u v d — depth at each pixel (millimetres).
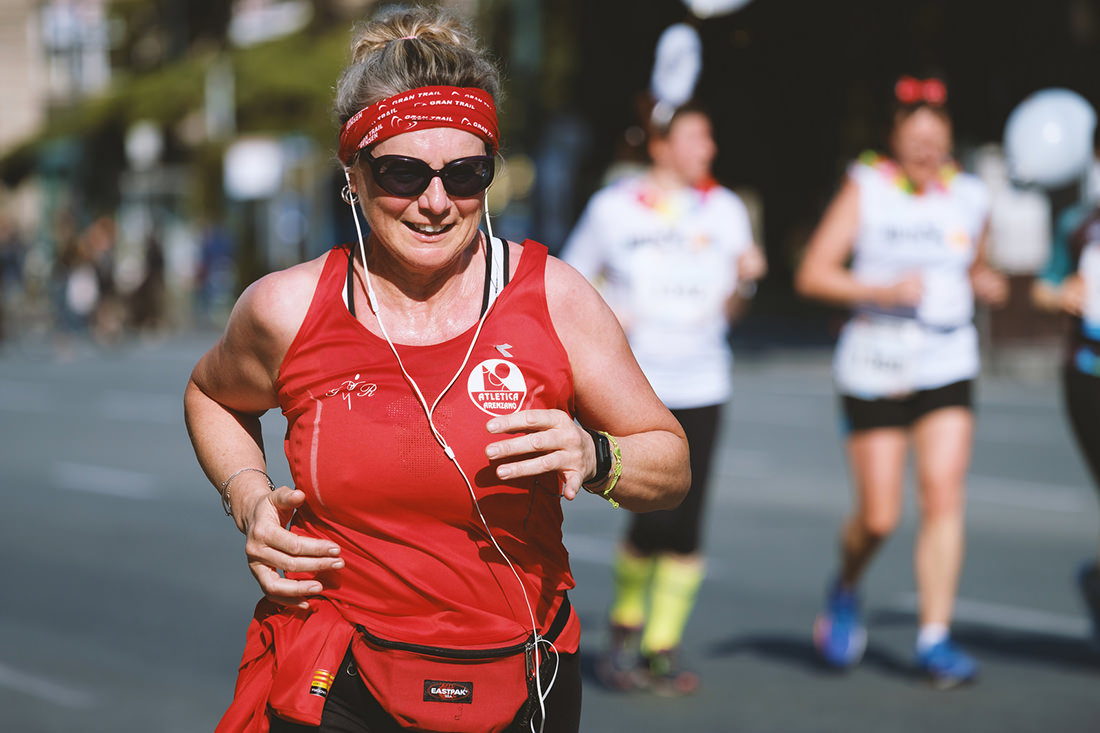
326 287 8109
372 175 7816
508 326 7980
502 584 8000
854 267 18938
